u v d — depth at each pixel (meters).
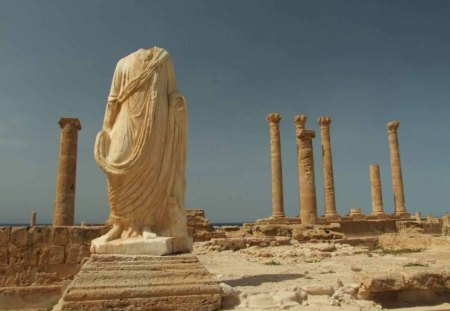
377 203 40.91
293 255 16.19
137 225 7.34
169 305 6.45
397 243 20.92
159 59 7.87
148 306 6.36
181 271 6.78
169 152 7.64
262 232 25.62
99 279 6.45
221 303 6.90
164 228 7.51
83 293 6.23
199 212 28.17
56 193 22.36
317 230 24.80
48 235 12.96
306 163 29.30
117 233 7.32
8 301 12.15
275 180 35.09
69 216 22.17
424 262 13.22
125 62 7.98
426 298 7.50
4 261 12.50
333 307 6.91
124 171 7.21
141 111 7.47
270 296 7.17
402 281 7.41
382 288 7.33
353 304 7.15
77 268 13.01
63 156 22.62
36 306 12.27
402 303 7.36
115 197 7.33
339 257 15.87
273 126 36.06
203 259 16.12
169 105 7.89
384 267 11.76
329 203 37.41
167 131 7.73
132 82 7.61
